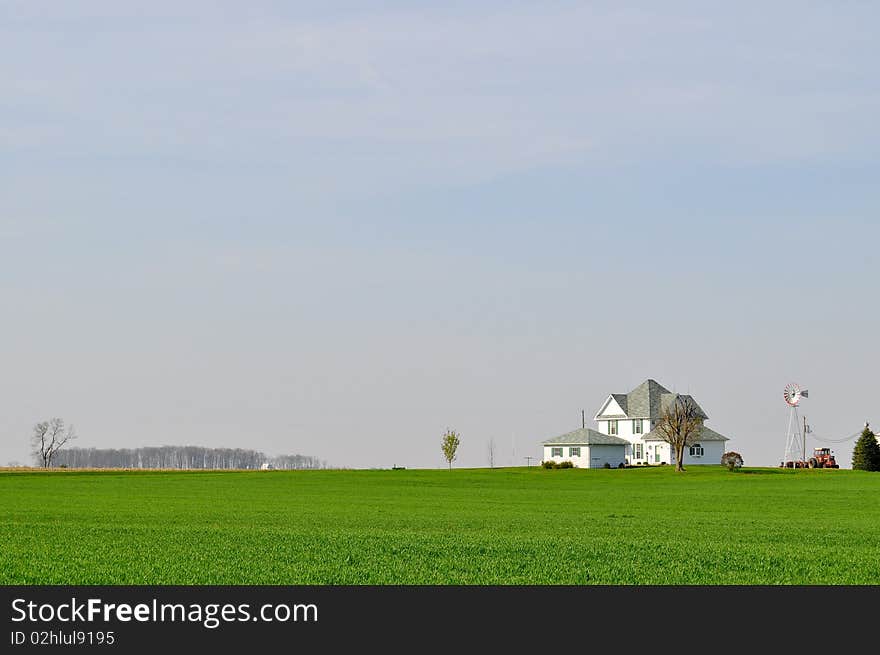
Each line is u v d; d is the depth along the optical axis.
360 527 114.00
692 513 141.88
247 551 87.19
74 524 116.75
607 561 80.69
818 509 151.88
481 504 163.50
